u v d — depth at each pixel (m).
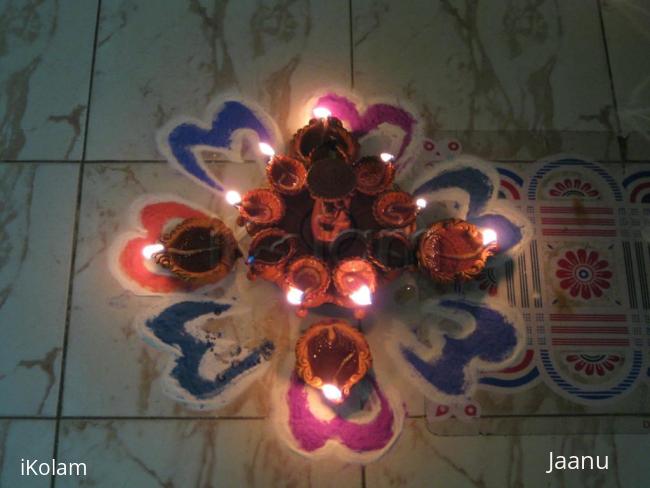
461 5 2.12
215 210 1.87
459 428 1.70
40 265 1.82
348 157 1.78
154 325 1.76
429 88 2.02
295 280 1.63
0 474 1.65
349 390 1.64
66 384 1.72
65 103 1.98
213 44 2.05
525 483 1.67
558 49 2.08
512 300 1.82
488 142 1.96
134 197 1.88
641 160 1.96
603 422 1.72
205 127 1.96
